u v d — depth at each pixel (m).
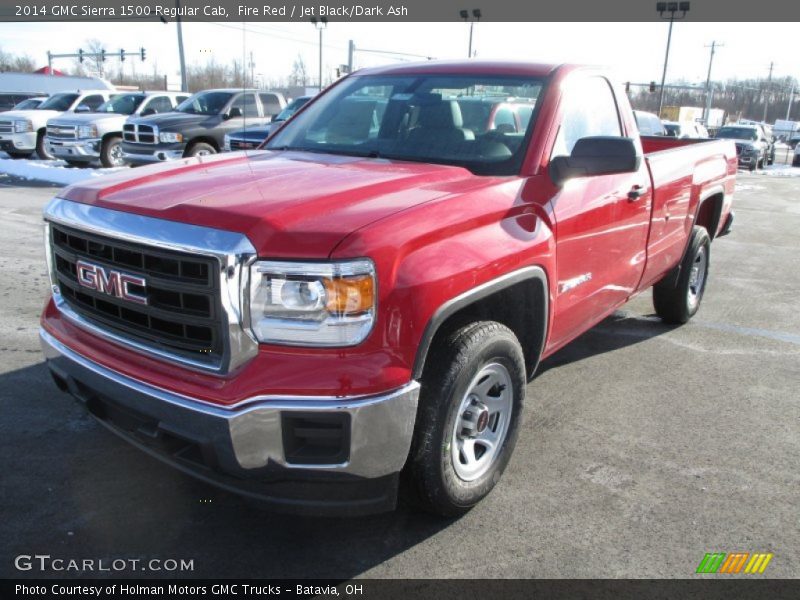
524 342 3.47
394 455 2.53
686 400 4.45
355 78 4.46
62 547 2.78
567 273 3.54
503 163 3.39
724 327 6.06
